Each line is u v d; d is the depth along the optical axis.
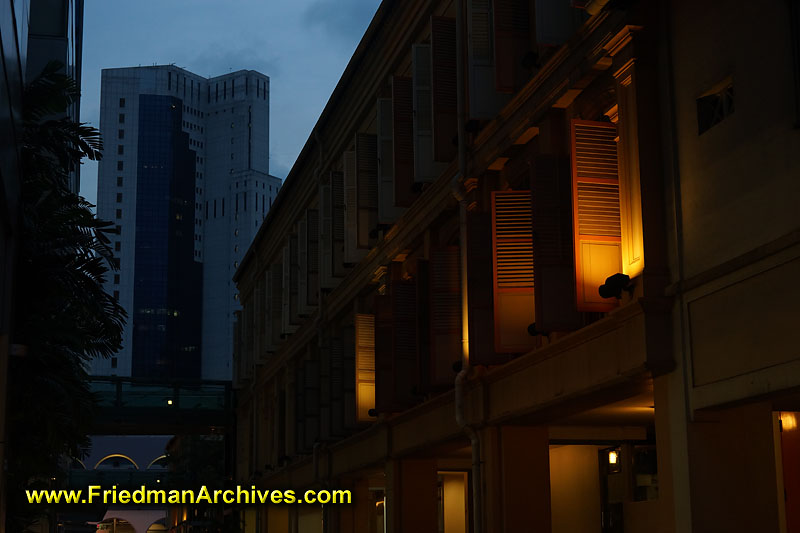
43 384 16.78
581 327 13.45
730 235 10.53
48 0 29.09
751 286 10.15
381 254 23.81
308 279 30.48
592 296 12.41
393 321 21.56
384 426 23.42
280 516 39.22
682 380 11.22
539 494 16.62
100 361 182.75
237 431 47.59
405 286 21.72
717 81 10.83
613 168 12.72
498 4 15.76
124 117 195.38
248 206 197.12
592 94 13.63
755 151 10.15
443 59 18.47
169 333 189.25
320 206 29.31
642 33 11.98
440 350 18.22
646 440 18.33
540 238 13.52
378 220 23.27
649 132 11.87
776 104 9.82
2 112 12.42
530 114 15.19
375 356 22.52
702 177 11.07
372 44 24.52
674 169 11.54
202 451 63.91
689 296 11.16
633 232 11.95
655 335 11.51
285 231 37.22
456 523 25.73
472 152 17.61
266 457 40.59
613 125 12.79
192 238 197.38
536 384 15.13
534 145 15.69
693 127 11.27
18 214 16.08
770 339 9.81
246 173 198.88
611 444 19.33
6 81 12.72
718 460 10.99
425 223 20.39
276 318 37.28
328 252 28.89
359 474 27.39
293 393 35.34
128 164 193.62
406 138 21.12
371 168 24.78
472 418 17.48
